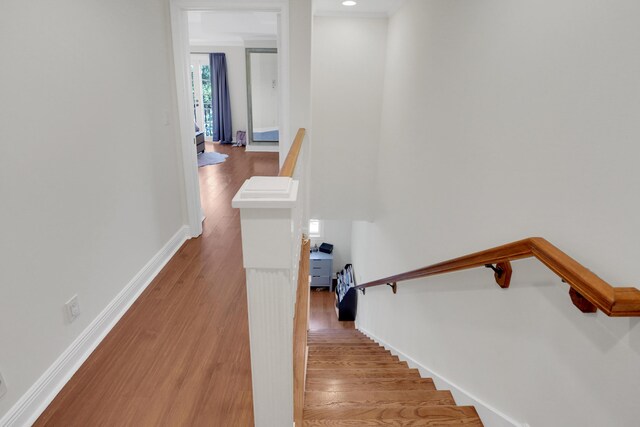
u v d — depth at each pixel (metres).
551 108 1.40
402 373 2.74
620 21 1.08
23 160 1.58
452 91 2.44
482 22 2.01
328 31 4.63
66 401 1.75
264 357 1.40
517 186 1.63
